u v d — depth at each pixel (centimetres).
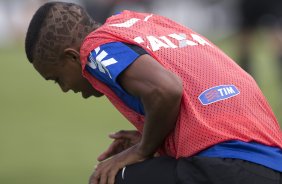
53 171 2430
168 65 1212
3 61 5459
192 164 1195
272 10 3828
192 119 1195
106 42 1198
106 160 1261
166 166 1212
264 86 4188
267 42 5384
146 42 1215
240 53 3797
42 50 1244
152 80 1157
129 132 1377
